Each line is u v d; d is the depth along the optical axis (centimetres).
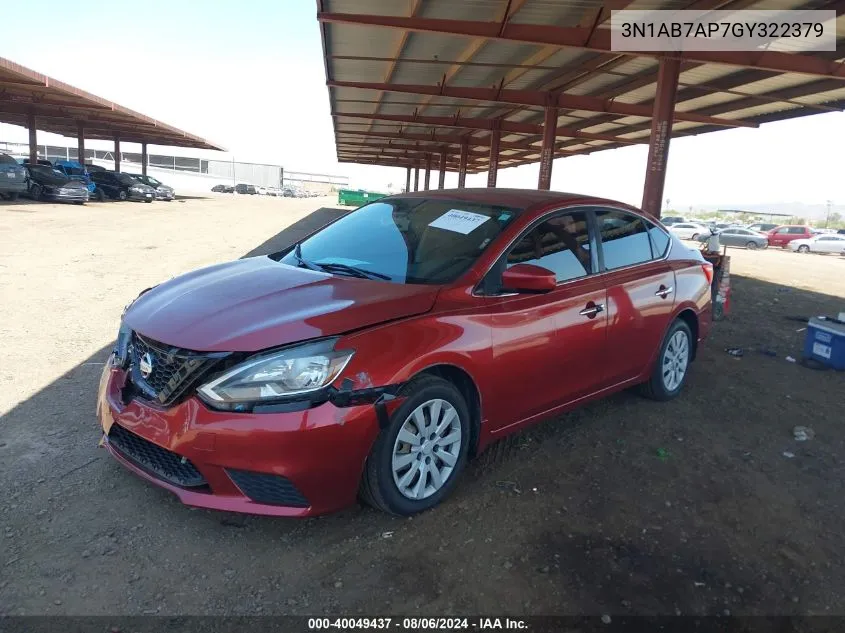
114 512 287
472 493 325
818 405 499
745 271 1761
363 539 279
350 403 263
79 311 665
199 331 274
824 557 284
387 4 972
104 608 226
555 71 1412
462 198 404
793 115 1681
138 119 3628
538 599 245
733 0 899
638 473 357
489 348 315
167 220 2066
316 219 2748
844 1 889
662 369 466
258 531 281
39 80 2281
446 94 1631
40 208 2186
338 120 2636
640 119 2025
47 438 356
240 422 253
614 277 405
